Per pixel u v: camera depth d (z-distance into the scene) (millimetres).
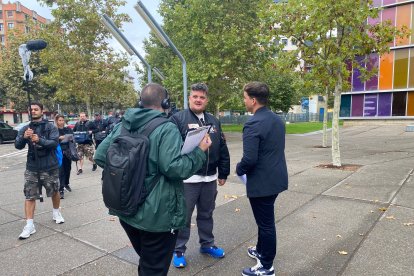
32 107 4625
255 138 2902
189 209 3428
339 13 7539
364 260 3400
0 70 33875
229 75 18547
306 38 8219
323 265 3354
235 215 4984
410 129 19953
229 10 17562
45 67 29562
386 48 8219
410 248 3605
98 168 10328
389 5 22875
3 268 3514
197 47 17844
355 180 6828
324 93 13633
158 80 28469
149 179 2225
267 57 17500
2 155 15883
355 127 25281
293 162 9750
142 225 2197
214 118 3646
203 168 3445
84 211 5520
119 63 18312
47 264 3584
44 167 4629
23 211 5637
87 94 18484
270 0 10422
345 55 8023
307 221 4590
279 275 3205
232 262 3520
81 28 17188
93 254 3811
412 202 5152
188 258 3631
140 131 2311
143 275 2342
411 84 23141
